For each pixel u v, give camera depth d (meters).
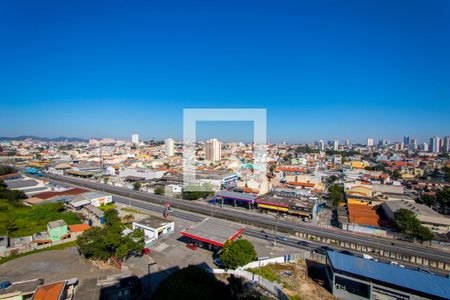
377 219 59.22
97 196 75.38
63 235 48.94
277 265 40.69
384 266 34.06
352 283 35.56
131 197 85.12
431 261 42.69
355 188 80.88
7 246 44.50
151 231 51.16
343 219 61.19
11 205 65.06
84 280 34.62
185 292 26.83
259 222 60.41
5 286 32.97
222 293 31.70
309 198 74.06
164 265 40.38
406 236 51.91
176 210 71.19
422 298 29.11
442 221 54.34
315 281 36.94
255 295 32.31
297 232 54.19
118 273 37.31
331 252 38.09
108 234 40.72
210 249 46.16
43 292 29.55
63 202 68.06
